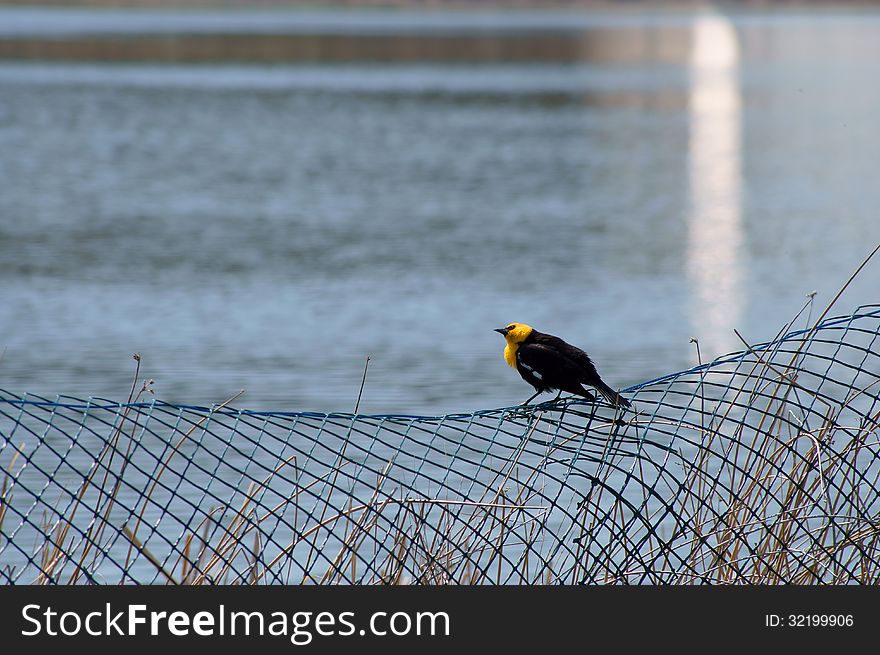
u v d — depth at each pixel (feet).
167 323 86.22
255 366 73.67
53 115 257.55
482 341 81.87
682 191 170.19
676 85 362.74
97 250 117.91
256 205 152.76
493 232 134.10
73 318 87.20
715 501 36.50
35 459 48.57
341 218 143.02
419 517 31.65
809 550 32.09
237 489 31.12
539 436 48.65
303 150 213.05
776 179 182.80
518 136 238.68
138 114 264.72
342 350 78.48
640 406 60.34
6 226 131.85
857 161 204.64
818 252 121.70
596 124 262.06
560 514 41.14
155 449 50.39
